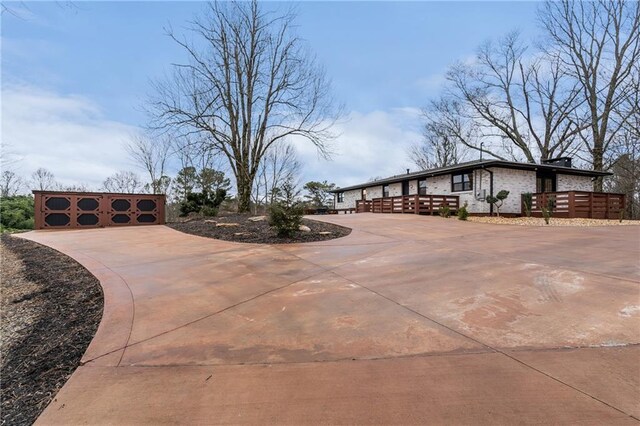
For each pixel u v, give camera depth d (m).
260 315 3.31
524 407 1.79
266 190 27.44
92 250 7.02
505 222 12.88
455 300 3.58
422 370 2.21
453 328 2.88
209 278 4.72
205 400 1.96
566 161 18.61
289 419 1.76
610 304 3.30
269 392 2.02
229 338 2.82
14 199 16.50
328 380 2.13
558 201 15.27
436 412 1.77
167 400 1.97
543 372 2.13
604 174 18.78
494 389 1.96
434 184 19.69
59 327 3.25
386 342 2.65
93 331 3.08
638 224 11.92
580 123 22.36
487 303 3.46
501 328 2.85
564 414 1.72
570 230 9.67
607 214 15.34
